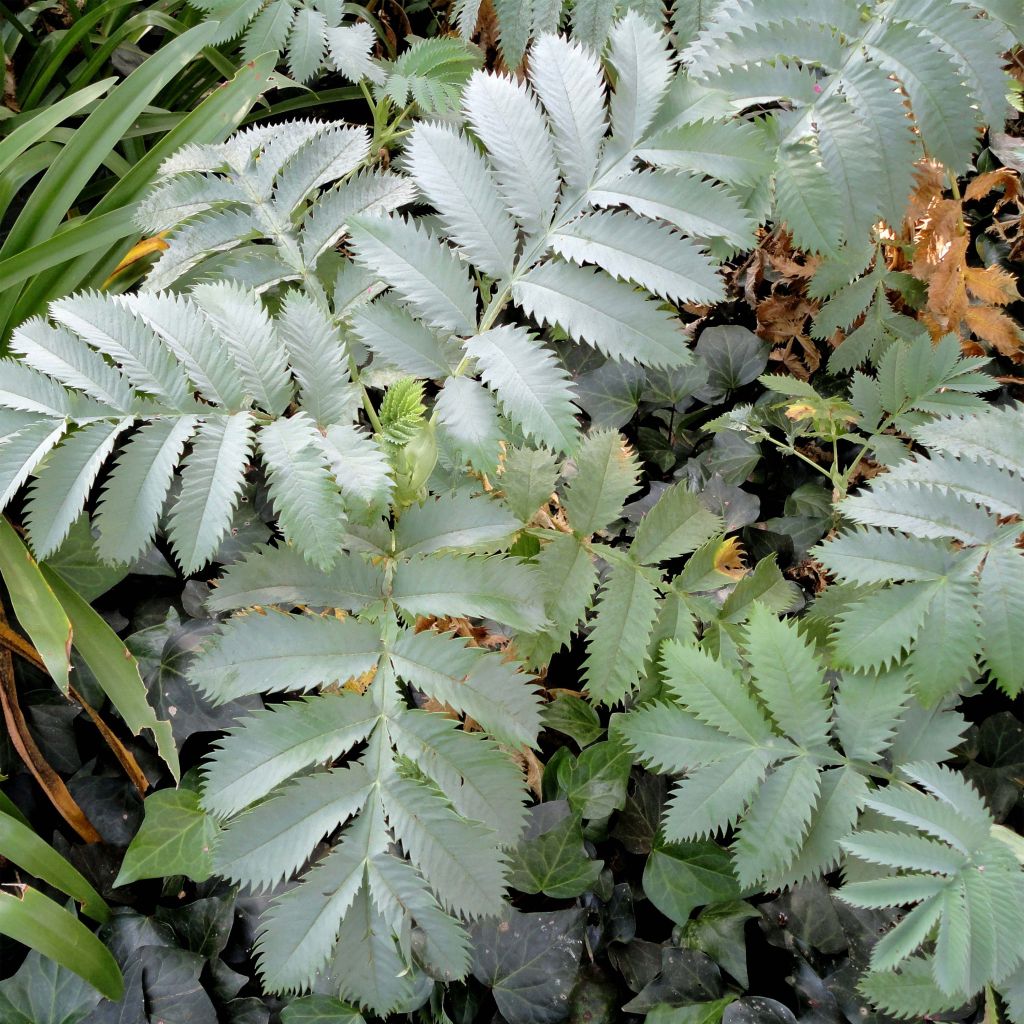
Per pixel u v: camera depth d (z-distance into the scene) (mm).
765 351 1642
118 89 1461
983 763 1360
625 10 1329
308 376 1075
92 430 1032
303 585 1079
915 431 1200
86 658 1271
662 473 1609
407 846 1012
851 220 1162
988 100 1144
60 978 1209
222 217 1252
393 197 1254
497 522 1113
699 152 1116
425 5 2014
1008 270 1726
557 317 1092
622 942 1267
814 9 1154
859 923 1250
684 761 1156
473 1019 1238
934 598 1121
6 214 1675
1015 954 992
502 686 1057
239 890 1287
